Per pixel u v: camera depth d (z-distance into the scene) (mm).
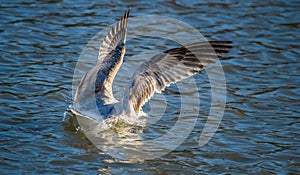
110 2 21562
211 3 22062
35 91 15805
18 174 12031
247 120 15125
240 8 21812
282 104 16062
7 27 19188
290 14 21562
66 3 21250
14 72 16719
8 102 15109
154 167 12727
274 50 19188
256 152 13625
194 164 12969
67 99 15539
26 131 13828
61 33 19203
